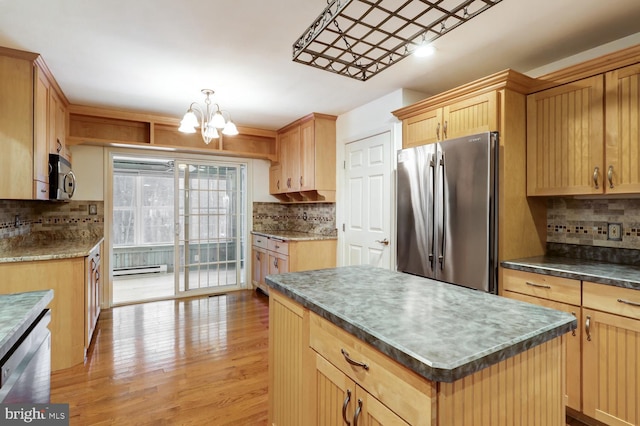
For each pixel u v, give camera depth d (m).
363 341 1.04
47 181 2.62
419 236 2.62
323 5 1.75
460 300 1.32
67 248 2.87
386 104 3.21
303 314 1.39
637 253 2.09
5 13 1.82
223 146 4.66
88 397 2.09
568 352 1.89
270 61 2.45
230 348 2.83
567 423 1.89
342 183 3.89
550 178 2.20
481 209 2.19
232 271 4.89
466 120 2.42
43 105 2.51
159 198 6.61
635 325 1.62
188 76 2.72
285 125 4.45
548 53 2.32
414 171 2.66
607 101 1.93
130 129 3.99
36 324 1.19
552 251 2.49
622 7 1.77
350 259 3.75
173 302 4.23
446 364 0.79
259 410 1.99
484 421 0.88
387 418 0.95
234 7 1.78
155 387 2.22
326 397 1.24
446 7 1.78
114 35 2.07
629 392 1.65
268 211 5.09
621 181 1.87
